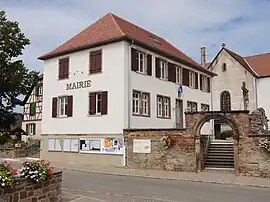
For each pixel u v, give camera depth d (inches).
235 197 499.8
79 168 911.7
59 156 1109.1
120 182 652.1
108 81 1014.4
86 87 1066.1
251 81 1673.2
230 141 978.7
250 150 743.7
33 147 1433.3
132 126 994.7
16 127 1718.8
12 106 1477.6
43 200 396.8
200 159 818.8
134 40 1013.2
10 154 1352.1
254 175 733.3
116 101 989.2
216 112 787.4
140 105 1040.2
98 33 1120.8
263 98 1662.2
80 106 1074.7
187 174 768.9
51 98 1165.1
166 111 1181.7
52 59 1178.0
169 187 592.1
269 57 1804.9
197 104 1374.3
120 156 948.0
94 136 1023.6
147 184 628.1
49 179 408.2
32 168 387.2
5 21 1382.9
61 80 1139.9
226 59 1750.7
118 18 1227.9
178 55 1316.4
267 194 531.2
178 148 832.9
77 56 1104.2
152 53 1117.1
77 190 547.8
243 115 757.9
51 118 1152.8
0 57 1360.7
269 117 1633.9
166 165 848.3
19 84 1418.6
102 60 1034.7
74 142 1073.5
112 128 985.5
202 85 1438.2
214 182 663.1
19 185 362.9
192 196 502.6
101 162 992.9
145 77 1072.8
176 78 1249.4
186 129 824.9
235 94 1710.1
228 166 847.1
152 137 877.2
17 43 1392.7
